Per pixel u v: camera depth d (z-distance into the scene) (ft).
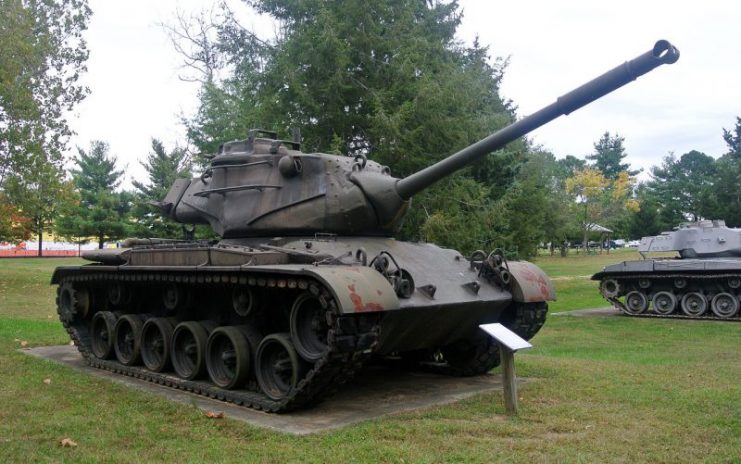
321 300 27.30
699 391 32.91
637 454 23.03
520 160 105.50
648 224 226.58
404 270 30.89
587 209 250.78
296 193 36.22
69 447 24.18
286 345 29.86
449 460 22.50
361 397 33.27
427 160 78.84
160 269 35.96
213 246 35.09
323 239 34.88
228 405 31.50
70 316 45.88
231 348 33.81
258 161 38.24
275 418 28.76
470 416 28.68
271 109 81.66
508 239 91.20
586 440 24.72
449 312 32.63
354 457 22.81
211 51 112.78
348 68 81.10
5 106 89.04
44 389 33.94
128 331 41.37
